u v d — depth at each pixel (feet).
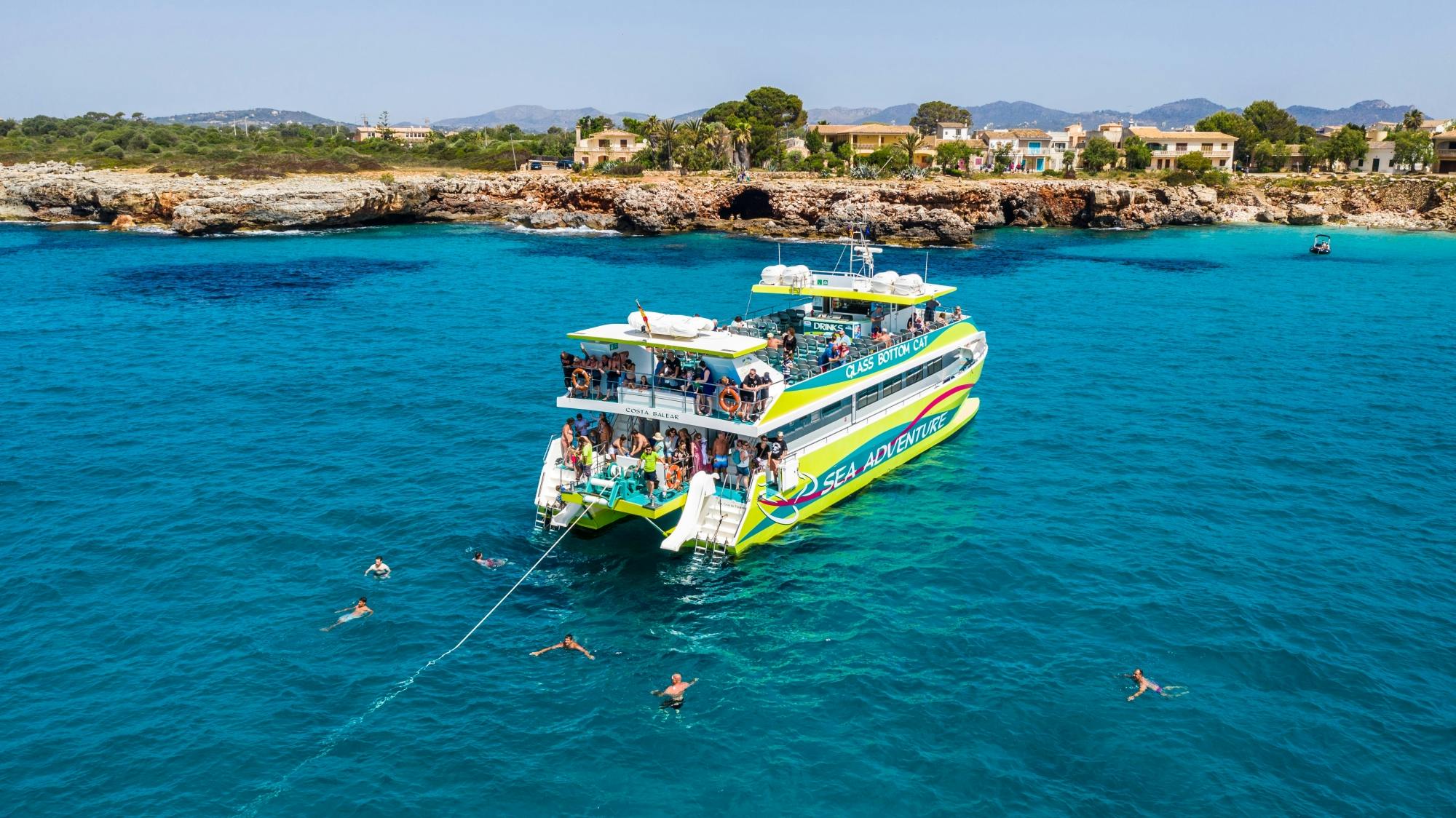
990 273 297.12
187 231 376.07
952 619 85.25
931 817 61.46
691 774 65.16
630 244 368.68
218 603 86.22
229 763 65.36
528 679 75.61
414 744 67.72
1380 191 476.95
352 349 183.93
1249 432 139.23
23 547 96.89
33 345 185.68
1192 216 455.63
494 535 100.73
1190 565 95.66
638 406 100.99
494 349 185.06
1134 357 185.37
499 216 442.09
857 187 410.31
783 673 76.89
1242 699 73.67
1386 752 67.97
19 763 64.90
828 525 104.88
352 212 405.18
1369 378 170.09
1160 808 62.34
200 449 126.72
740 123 548.72
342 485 114.11
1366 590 90.99
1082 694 73.97
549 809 61.93
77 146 576.20
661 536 101.40
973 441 133.80
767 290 128.06
